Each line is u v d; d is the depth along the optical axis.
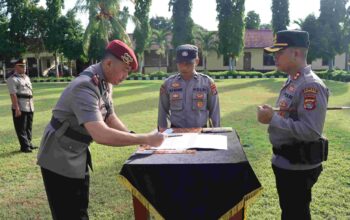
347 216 3.48
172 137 2.65
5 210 3.82
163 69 34.94
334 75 22.58
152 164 2.09
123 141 2.13
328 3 25.66
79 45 29.45
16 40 29.88
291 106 2.33
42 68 34.91
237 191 2.07
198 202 2.10
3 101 13.75
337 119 8.42
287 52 2.35
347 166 4.89
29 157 5.77
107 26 25.16
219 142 2.45
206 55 32.47
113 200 3.99
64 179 2.34
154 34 32.00
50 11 29.22
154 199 2.12
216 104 3.67
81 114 2.15
